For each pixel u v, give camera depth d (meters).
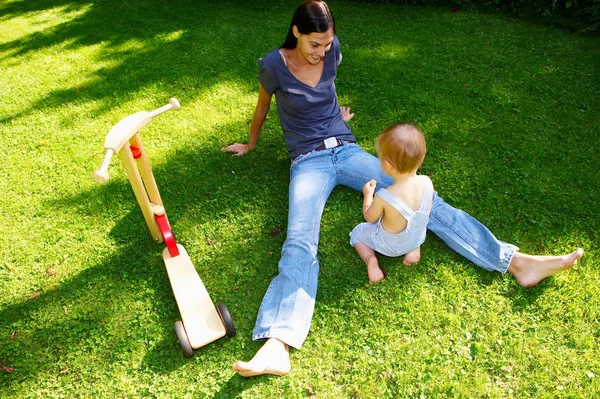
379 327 2.51
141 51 5.46
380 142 2.43
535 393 2.21
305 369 2.35
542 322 2.49
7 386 2.37
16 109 4.55
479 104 4.15
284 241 3.02
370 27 5.65
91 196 3.44
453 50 5.02
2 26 6.73
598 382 2.22
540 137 3.75
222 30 5.83
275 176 3.51
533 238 2.96
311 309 2.49
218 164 3.64
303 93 3.02
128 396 2.29
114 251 3.03
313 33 2.64
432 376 2.29
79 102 4.57
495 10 5.88
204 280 2.82
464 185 3.34
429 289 2.69
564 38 5.16
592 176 3.37
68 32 6.23
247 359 2.42
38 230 3.20
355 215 3.16
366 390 2.25
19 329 2.62
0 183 3.59
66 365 2.44
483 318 2.52
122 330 2.58
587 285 2.65
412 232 2.56
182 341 2.36
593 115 3.96
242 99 4.40
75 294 2.77
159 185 3.49
